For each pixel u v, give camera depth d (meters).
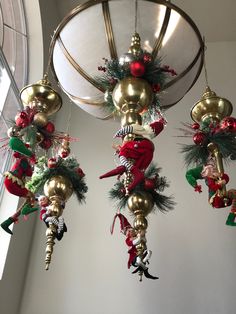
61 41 1.43
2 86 2.49
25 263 2.17
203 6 3.44
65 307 1.99
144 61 1.27
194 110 1.52
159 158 2.66
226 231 2.25
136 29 1.34
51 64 1.56
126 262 2.15
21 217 2.14
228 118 1.39
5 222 1.31
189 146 1.46
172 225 2.29
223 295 1.98
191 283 2.04
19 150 1.23
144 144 1.23
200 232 2.25
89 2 1.32
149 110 1.42
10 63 2.70
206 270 2.09
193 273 2.08
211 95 1.53
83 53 1.40
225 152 1.40
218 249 2.17
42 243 2.29
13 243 2.01
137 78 1.29
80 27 1.37
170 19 1.35
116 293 2.03
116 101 1.31
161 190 1.58
